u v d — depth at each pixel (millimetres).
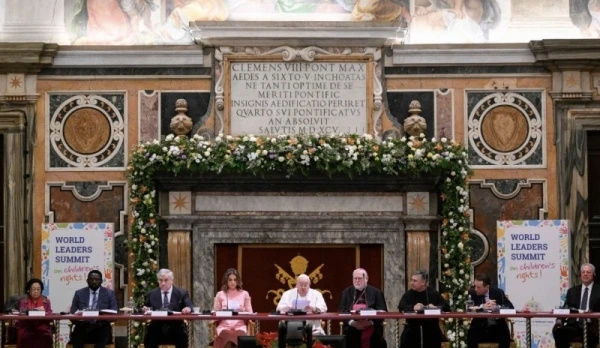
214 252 18281
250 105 18516
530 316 14320
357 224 18266
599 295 15711
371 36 18391
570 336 15484
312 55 18500
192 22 18391
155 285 17922
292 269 18312
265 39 18453
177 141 17984
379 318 14227
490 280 17547
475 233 18406
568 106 18484
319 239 18266
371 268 18328
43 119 18484
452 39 18750
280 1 18812
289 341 13570
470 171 18094
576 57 18344
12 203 18359
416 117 18281
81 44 18641
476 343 15375
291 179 18125
